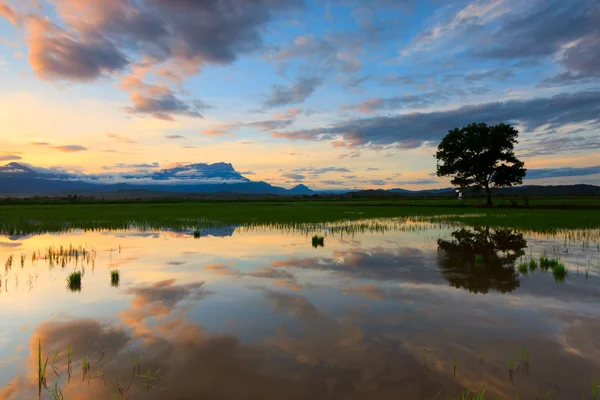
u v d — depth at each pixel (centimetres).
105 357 552
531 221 2680
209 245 1631
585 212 3709
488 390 461
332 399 443
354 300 820
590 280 984
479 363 529
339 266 1172
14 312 750
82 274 1078
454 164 5847
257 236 1947
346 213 3819
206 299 830
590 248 1484
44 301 820
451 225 2456
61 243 1719
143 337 623
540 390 460
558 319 702
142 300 824
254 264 1209
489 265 1176
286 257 1329
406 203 6725
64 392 459
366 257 1320
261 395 452
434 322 688
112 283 973
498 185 5709
